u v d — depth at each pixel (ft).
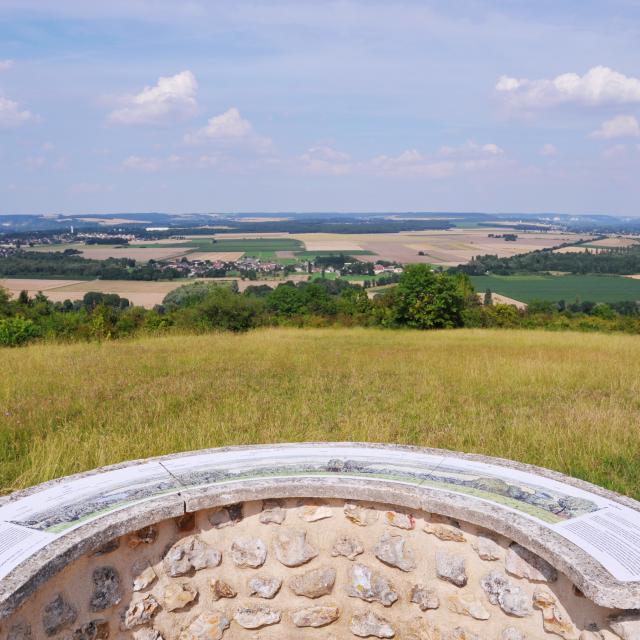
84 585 11.99
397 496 13.11
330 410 32.14
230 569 13.65
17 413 29.25
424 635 13.26
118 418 29.12
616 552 10.87
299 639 13.80
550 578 11.66
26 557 10.78
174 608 13.20
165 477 14.29
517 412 31.07
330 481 13.61
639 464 23.02
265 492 13.35
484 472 14.55
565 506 12.66
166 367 45.78
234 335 75.25
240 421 28.43
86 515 12.35
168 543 13.15
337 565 13.79
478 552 12.64
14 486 20.15
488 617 12.56
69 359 48.29
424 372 43.32
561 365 44.91
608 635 10.46
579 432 26.23
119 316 84.74
